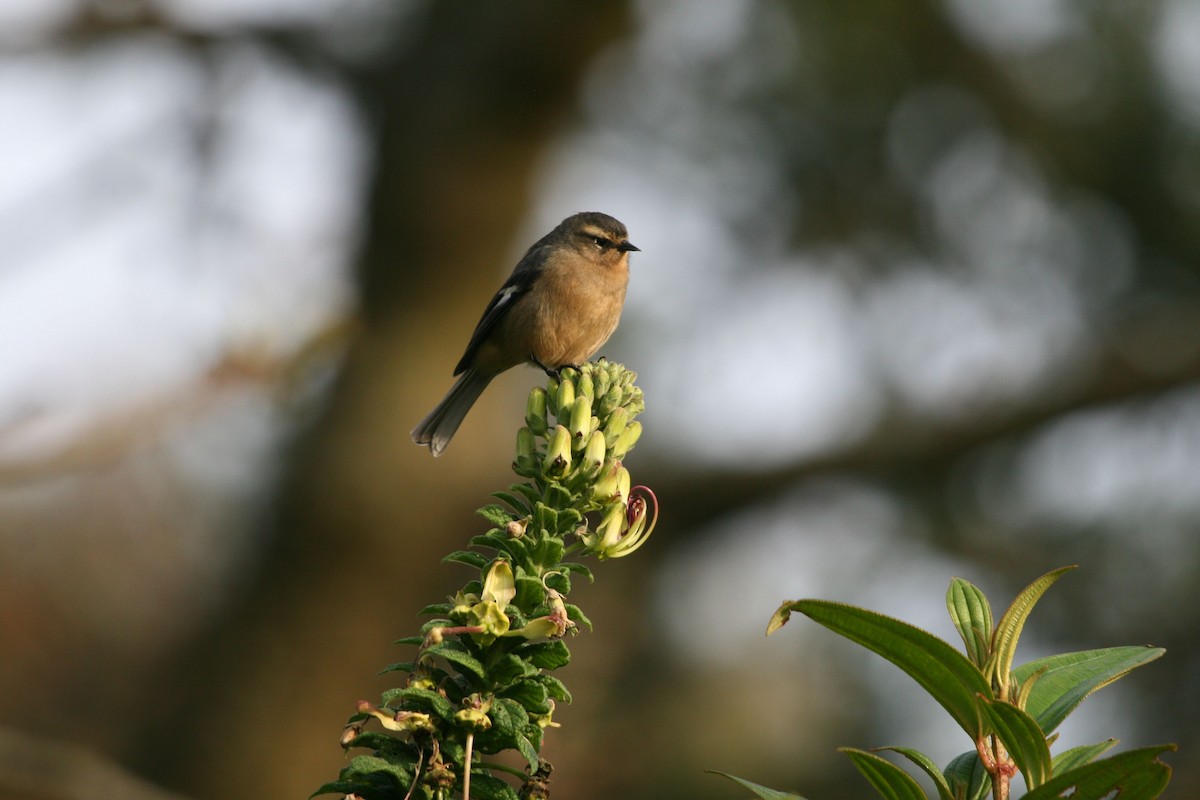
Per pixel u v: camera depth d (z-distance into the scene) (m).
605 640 13.73
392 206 17.02
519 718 3.02
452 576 16.73
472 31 16.41
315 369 9.60
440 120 16.62
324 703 16.17
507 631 3.13
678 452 16.45
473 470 16.61
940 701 3.22
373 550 16.27
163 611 15.98
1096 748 3.33
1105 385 15.70
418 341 16.83
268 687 16.09
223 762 15.78
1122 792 2.85
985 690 3.07
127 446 8.77
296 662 16.12
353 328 9.80
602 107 16.34
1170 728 12.98
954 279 15.97
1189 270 15.98
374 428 16.45
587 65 16.09
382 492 16.22
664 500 16.38
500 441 17.00
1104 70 15.18
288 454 16.64
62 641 14.99
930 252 15.79
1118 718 13.12
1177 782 12.55
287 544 16.36
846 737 13.16
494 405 17.08
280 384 9.28
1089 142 15.41
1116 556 14.03
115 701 15.72
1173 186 15.45
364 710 3.02
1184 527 14.02
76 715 15.46
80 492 14.47
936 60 15.11
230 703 16.06
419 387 16.62
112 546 15.05
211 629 16.17
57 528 14.66
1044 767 3.00
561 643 3.19
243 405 9.59
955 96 15.36
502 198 16.91
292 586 16.34
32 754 9.20
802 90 14.97
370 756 3.02
